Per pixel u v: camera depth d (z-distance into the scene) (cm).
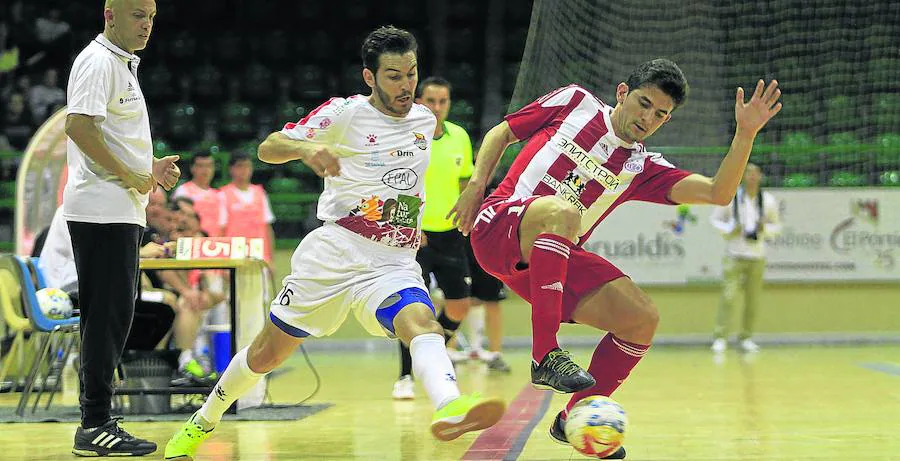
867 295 4334
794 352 3809
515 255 1352
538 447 1593
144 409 2148
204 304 2845
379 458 1505
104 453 1541
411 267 1332
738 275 3919
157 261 2067
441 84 2461
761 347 4103
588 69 4559
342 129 1309
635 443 1619
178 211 2664
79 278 1547
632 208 4284
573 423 1262
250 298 2181
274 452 1574
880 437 1667
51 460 1531
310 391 2641
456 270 2486
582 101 1404
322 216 1337
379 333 1315
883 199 4328
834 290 4331
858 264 4334
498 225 1363
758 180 3906
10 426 1962
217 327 2283
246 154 3581
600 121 1382
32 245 3089
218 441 1705
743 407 2116
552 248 1264
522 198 1378
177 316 2666
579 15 4444
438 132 2472
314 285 1313
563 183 1386
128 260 1554
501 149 1423
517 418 1970
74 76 1507
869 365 3180
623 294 1370
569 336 4347
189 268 2073
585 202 1403
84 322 1554
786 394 2366
